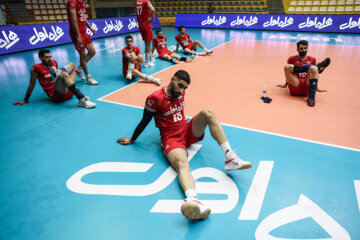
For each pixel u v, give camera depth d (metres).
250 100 4.23
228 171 2.49
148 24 6.15
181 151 2.35
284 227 1.88
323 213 2.00
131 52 5.17
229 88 4.84
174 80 2.29
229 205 2.08
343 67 6.14
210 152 2.81
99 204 2.12
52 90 4.20
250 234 1.82
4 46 7.88
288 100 4.21
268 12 16.67
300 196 2.17
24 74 5.93
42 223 1.94
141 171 2.51
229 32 12.84
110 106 4.08
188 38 8.14
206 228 1.88
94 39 10.87
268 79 5.35
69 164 2.63
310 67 3.80
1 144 2.99
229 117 3.62
